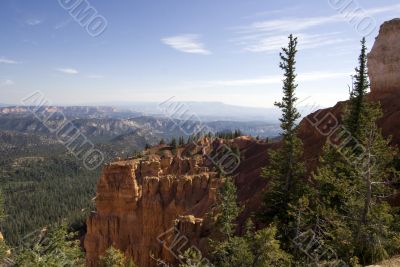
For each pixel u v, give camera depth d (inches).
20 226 4872.0
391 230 853.2
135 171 2509.8
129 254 2229.3
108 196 2378.2
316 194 1178.0
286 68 1363.2
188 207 2209.6
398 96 1845.5
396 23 1940.2
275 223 1151.6
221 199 1518.2
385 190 941.2
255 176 2148.1
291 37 1344.7
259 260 934.4
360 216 871.7
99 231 2356.1
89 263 2347.4
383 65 1982.0
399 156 1152.2
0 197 1694.1
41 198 6653.5
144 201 2313.0
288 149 1352.1
